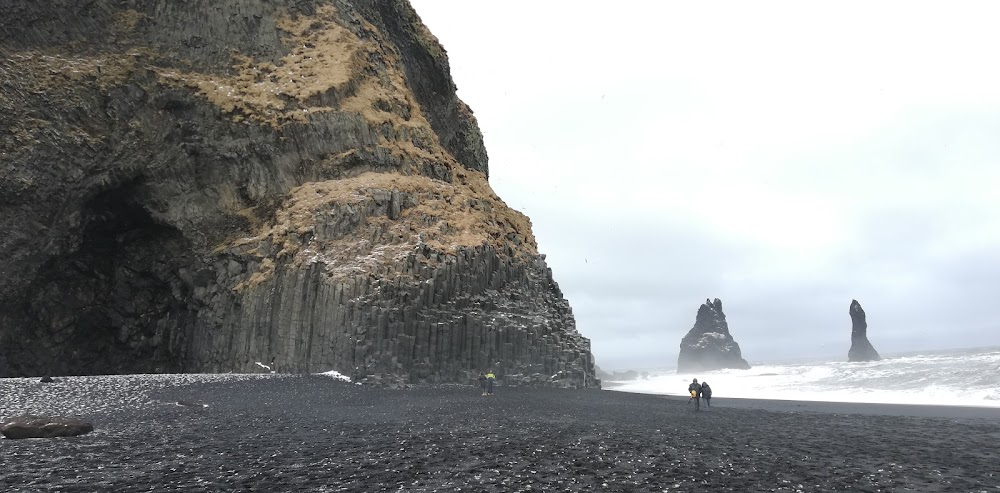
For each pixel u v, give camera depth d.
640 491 13.11
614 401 42.66
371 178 56.62
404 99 70.12
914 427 28.05
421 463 15.69
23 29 52.56
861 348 162.88
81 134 50.25
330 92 61.59
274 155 56.19
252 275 48.09
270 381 38.41
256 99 58.97
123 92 54.44
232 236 52.28
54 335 47.25
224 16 64.25
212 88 58.25
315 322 44.72
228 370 45.91
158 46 60.38
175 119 55.72
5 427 19.45
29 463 15.11
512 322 51.56
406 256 48.38
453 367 47.31
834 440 22.61
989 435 24.72
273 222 51.94
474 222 57.34
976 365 72.75
